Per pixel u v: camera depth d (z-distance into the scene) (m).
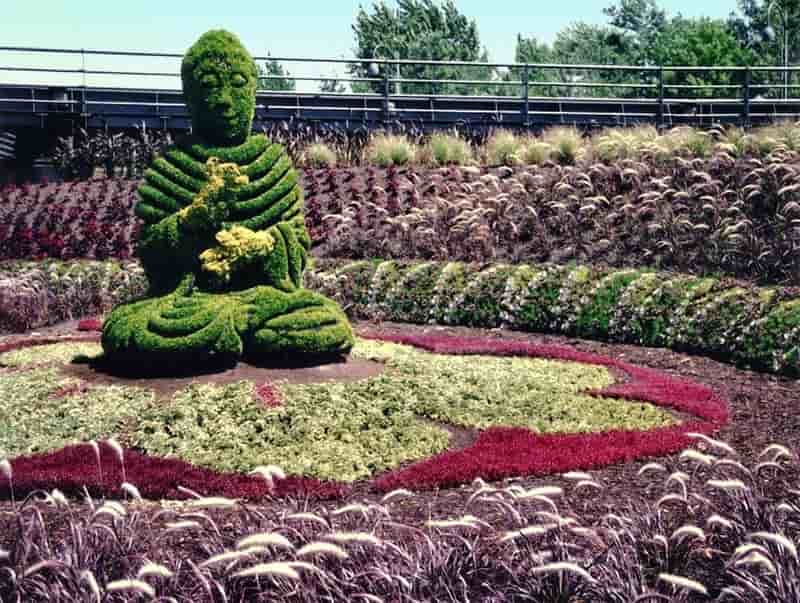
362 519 6.25
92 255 19.30
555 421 9.55
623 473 8.08
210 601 5.04
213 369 10.38
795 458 7.47
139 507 7.30
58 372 10.69
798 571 5.25
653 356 13.50
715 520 5.39
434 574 5.29
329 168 22.56
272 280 10.97
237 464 8.15
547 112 27.58
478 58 53.44
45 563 5.06
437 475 7.88
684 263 16.44
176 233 10.83
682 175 19.30
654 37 69.19
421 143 24.73
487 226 18.09
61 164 24.25
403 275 16.78
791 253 15.43
